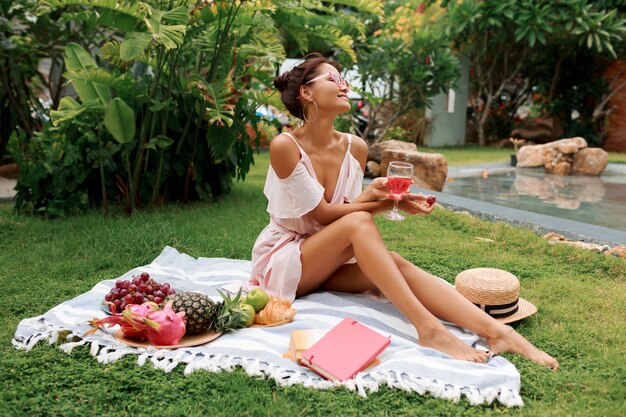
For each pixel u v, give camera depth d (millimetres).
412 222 5547
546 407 2225
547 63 15844
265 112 12031
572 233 4926
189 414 2131
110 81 5227
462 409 2209
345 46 6602
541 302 3432
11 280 3719
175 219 5273
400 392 2324
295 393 2293
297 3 6051
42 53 7988
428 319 2713
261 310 2943
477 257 4414
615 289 3689
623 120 15344
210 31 5836
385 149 8680
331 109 3113
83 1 4652
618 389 2318
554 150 10391
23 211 5547
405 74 12227
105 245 4430
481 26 13961
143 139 5508
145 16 4562
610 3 14234
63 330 2713
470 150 14172
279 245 3193
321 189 3100
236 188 7066
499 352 2697
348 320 2670
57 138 5559
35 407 2150
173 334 2619
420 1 14164
